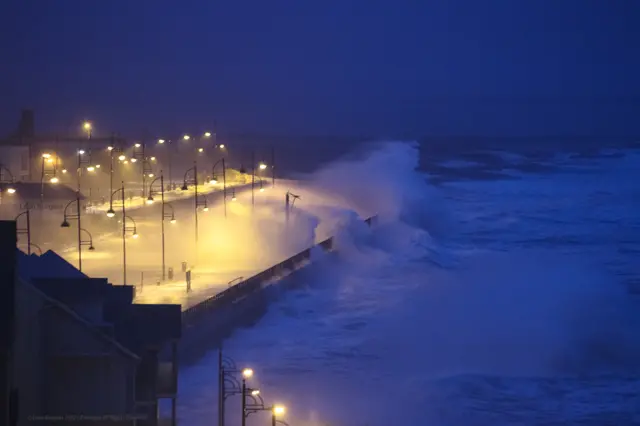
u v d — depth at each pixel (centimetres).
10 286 3281
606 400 8550
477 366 9594
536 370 9506
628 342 10419
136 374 4541
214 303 10625
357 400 8456
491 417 8106
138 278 12375
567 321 11400
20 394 3428
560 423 7988
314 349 10350
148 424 4588
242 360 9844
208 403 8094
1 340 3238
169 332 4653
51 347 3888
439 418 8112
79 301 4556
